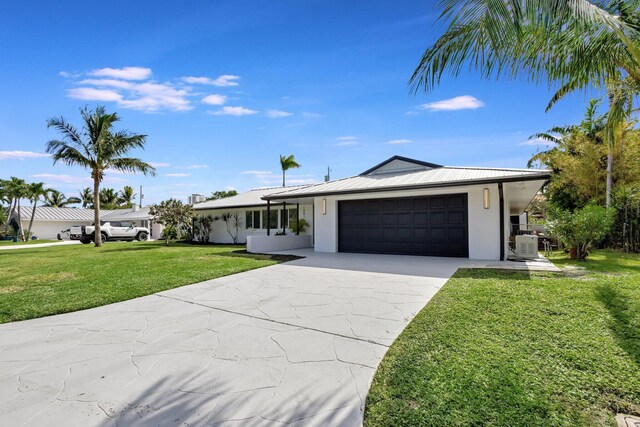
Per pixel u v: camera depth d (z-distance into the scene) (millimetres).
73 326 4805
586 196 16922
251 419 2555
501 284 6480
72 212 41875
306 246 17750
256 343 4074
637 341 3664
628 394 2666
